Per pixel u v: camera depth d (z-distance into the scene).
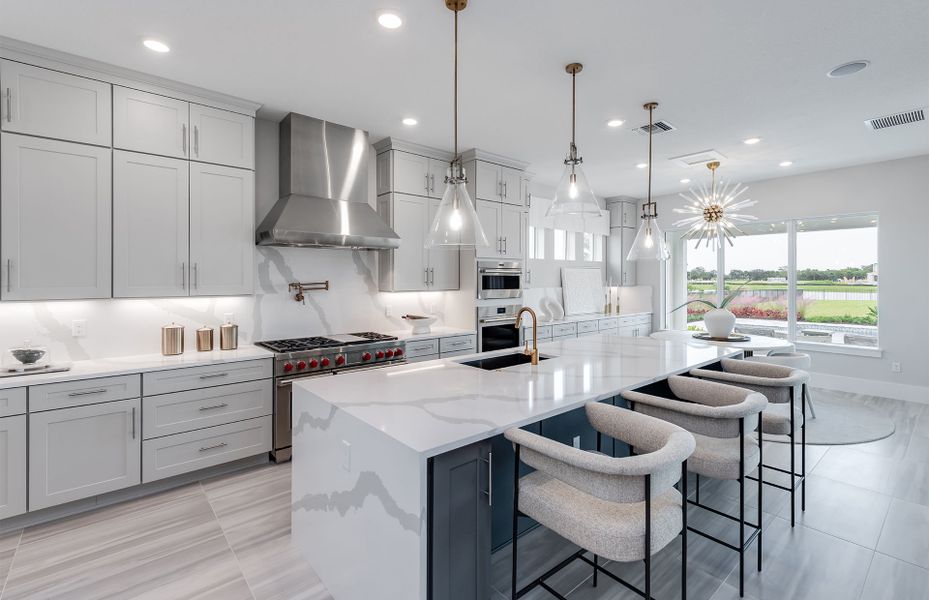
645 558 1.47
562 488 1.77
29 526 2.52
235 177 3.36
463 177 2.23
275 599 1.96
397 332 4.60
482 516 1.68
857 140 4.27
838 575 2.09
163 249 3.05
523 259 5.18
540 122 3.82
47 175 2.65
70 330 3.01
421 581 1.49
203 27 2.40
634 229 7.20
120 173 2.89
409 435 1.57
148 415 2.83
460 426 1.66
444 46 2.60
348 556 1.86
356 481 1.79
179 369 2.93
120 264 2.90
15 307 2.83
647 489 1.42
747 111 3.54
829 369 5.46
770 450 3.58
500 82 3.06
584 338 3.87
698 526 2.51
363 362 3.76
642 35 2.48
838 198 5.30
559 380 2.35
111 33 2.45
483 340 4.81
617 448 2.85
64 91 2.70
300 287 4.01
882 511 2.66
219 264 3.29
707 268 6.63
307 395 2.17
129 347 3.22
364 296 4.44
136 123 2.95
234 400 3.16
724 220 4.86
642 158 4.85
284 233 3.35
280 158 3.80
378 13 2.27
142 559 2.23
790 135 4.12
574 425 2.57
